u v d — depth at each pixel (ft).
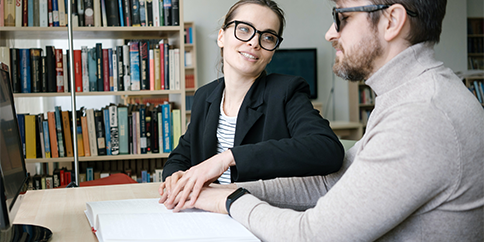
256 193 3.00
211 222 2.42
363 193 1.91
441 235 1.93
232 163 2.93
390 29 2.11
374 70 2.26
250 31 3.77
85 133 7.79
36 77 7.63
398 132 1.86
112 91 7.90
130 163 8.50
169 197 2.85
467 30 22.67
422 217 1.94
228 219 2.50
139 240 2.04
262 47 3.79
